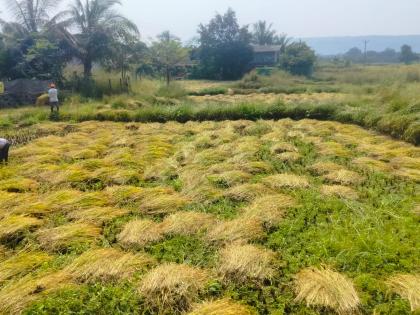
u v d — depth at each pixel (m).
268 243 4.68
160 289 3.81
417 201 5.69
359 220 5.07
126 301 3.72
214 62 48.03
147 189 6.33
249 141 9.37
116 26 22.94
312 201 5.79
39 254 4.52
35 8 23.42
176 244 4.75
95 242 4.82
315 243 4.57
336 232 4.79
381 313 3.47
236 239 4.73
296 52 48.72
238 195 6.05
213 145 9.35
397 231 4.81
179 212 5.48
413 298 3.53
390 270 4.04
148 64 33.00
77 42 22.62
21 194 6.28
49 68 21.61
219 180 6.71
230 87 36.09
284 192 6.20
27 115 13.89
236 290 3.88
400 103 10.77
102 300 3.76
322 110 12.54
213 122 12.37
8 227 5.06
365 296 3.64
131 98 18.39
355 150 8.62
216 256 4.42
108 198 6.14
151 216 5.61
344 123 11.82
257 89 33.94
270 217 5.21
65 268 4.16
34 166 7.71
